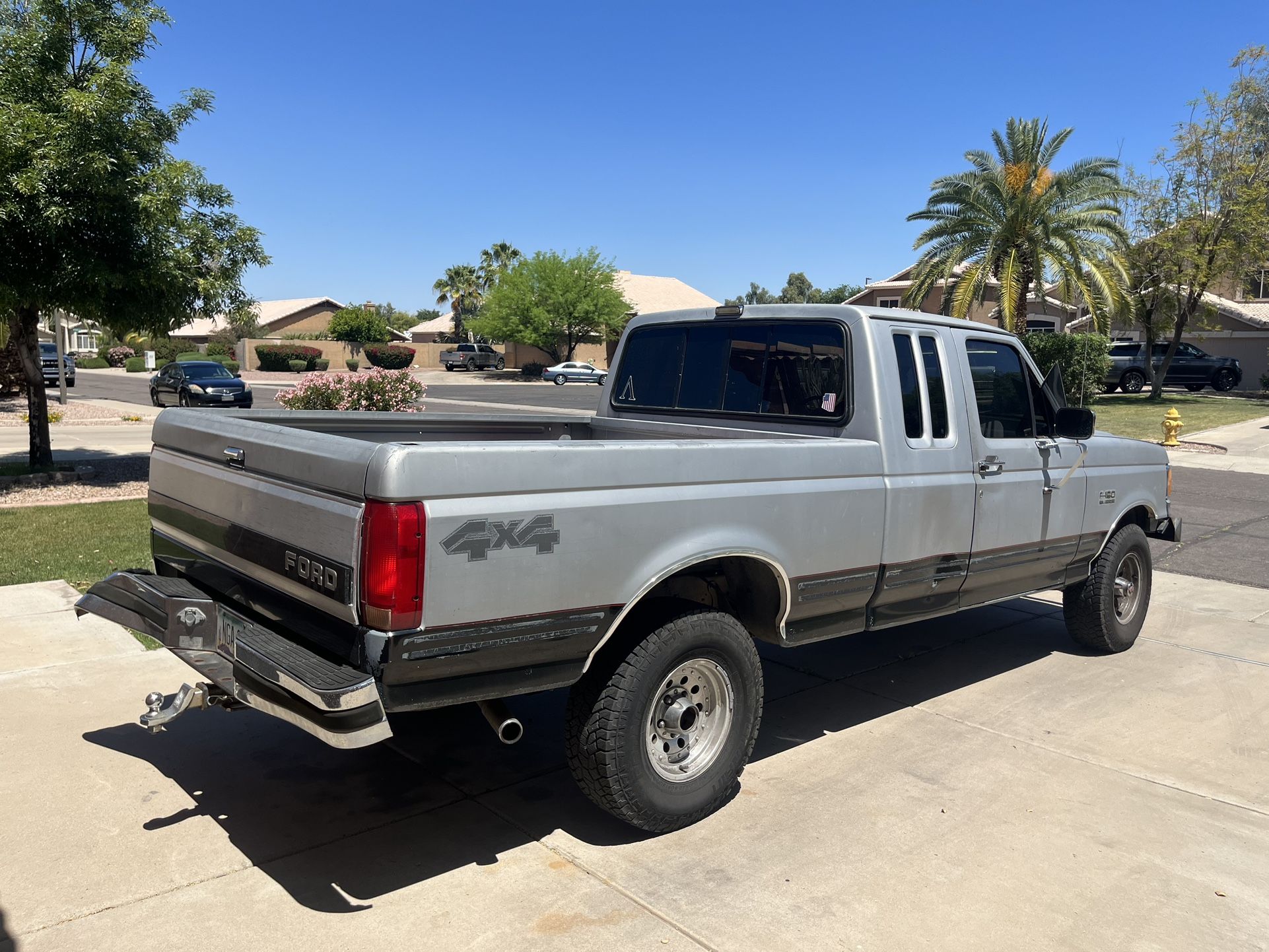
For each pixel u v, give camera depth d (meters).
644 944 3.05
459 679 3.16
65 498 10.91
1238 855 3.71
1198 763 4.56
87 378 50.78
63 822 3.75
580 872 3.48
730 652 3.85
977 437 4.92
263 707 3.19
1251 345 40.00
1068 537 5.62
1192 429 22.80
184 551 4.22
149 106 11.38
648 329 5.64
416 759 4.46
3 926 3.06
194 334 83.12
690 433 5.09
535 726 4.88
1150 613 7.41
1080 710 5.25
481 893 3.33
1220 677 5.84
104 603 3.93
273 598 3.51
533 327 54.09
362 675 2.96
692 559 3.63
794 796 4.14
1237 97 29.59
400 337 90.38
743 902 3.31
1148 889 3.45
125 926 3.08
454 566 3.03
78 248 10.30
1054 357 28.77
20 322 12.29
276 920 3.13
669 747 3.79
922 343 4.73
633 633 3.58
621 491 3.45
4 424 20.86
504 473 3.14
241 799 4.00
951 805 4.07
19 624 6.18
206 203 11.34
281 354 60.84
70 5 10.59
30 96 10.40
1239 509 12.34
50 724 4.69
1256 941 3.15
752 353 5.02
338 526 3.04
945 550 4.75
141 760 4.34
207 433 3.92
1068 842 3.78
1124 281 28.09
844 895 3.37
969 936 3.14
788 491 3.98
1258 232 29.02
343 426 4.88
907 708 5.25
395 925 3.12
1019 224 27.03
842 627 4.43
